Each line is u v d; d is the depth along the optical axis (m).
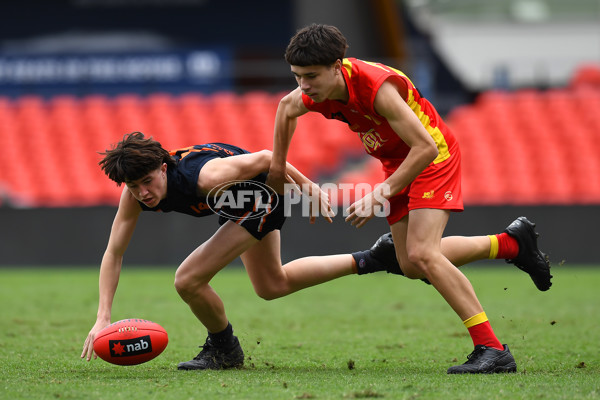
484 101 60.38
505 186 54.22
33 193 56.41
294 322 25.05
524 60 84.44
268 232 15.78
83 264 47.97
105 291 15.32
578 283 37.97
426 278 16.98
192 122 60.12
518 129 57.91
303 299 32.41
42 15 67.12
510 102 60.09
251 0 67.00
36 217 47.88
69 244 47.97
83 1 66.94
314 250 45.91
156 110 61.09
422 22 79.81
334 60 14.28
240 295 33.94
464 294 15.34
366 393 12.57
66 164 58.06
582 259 46.06
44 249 47.91
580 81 67.94
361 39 61.03
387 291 35.84
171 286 37.00
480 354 15.27
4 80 62.59
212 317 15.91
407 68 60.62
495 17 84.81
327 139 58.56
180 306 29.36
